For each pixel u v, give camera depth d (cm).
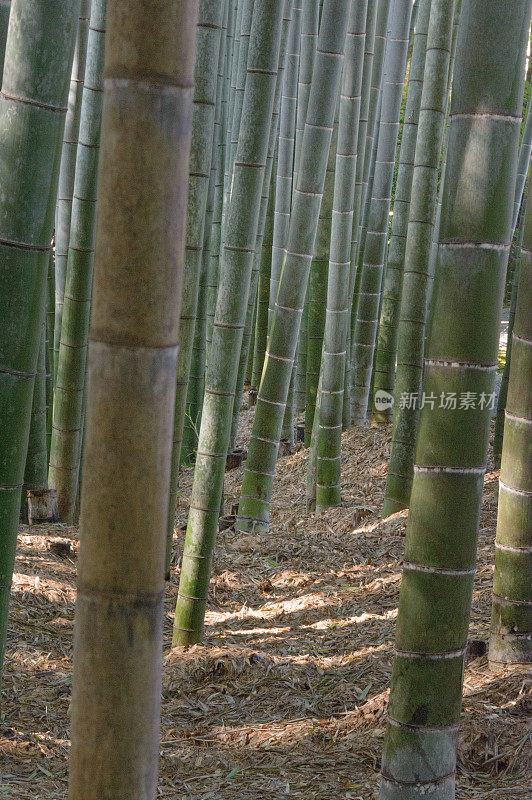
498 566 436
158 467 178
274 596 651
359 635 543
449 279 266
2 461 252
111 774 184
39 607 585
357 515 814
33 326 245
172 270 172
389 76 998
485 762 360
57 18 223
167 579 674
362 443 1061
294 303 745
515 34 253
